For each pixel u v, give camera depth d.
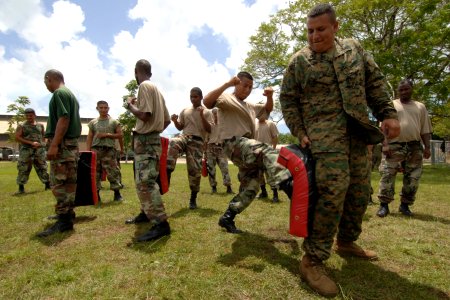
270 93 3.85
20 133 7.42
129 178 10.62
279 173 2.62
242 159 3.43
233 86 3.50
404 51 14.30
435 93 14.02
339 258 3.02
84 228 4.09
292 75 2.68
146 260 2.94
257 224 4.21
